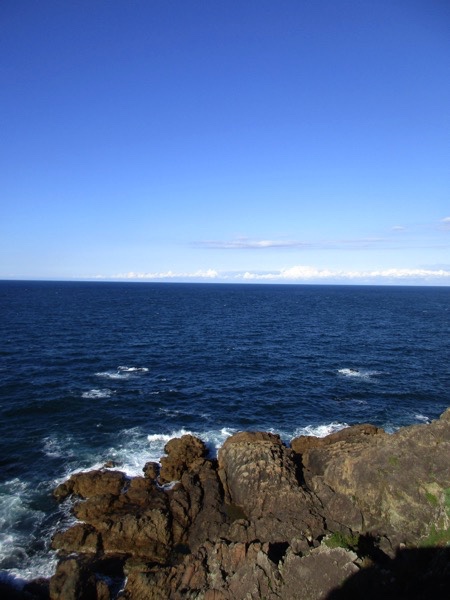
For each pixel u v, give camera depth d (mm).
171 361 52656
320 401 39344
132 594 16234
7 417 33000
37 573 17672
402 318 107875
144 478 23641
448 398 41438
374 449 20938
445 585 14250
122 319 90938
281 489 20375
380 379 46938
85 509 20984
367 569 14852
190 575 16312
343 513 18984
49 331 70375
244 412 35938
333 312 121312
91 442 29250
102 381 43062
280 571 15266
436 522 17125
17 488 23328
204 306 135375
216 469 25078
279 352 59906
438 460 19250
